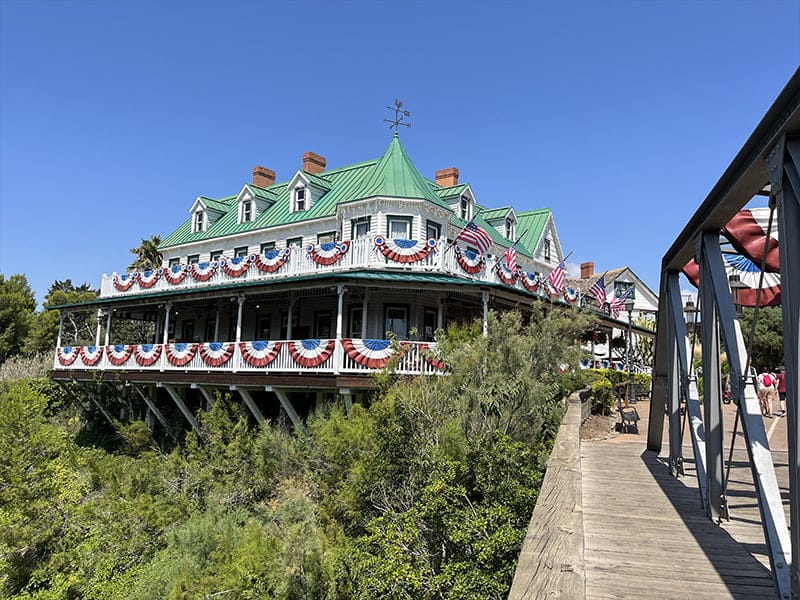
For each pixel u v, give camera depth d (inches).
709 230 228.7
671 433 330.3
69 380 1038.4
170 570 447.2
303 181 1071.0
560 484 191.6
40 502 569.9
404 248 776.9
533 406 378.9
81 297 2150.6
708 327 238.1
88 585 488.1
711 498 236.7
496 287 701.3
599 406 703.1
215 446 628.4
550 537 140.5
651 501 268.8
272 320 1010.7
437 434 408.5
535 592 110.1
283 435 619.8
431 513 308.2
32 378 1161.4
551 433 397.4
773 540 158.6
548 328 533.0
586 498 274.8
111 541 522.0
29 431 642.8
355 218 918.4
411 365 619.2
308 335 940.0
